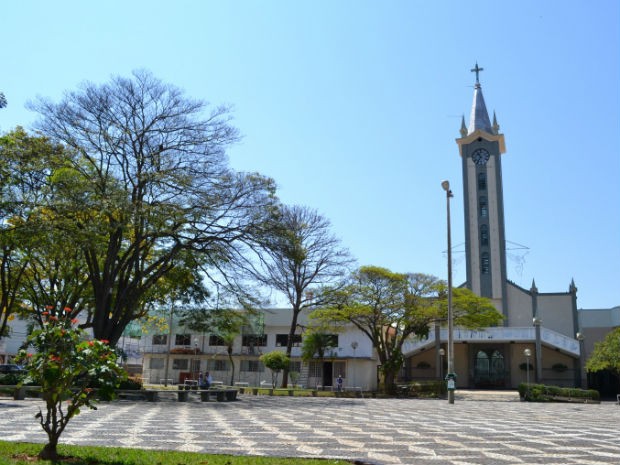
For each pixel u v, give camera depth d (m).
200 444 9.90
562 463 8.58
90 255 26.16
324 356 46.50
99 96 24.92
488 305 38.47
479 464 8.34
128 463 7.45
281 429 12.85
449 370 26.34
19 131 24.58
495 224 56.59
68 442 9.69
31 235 21.89
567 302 53.50
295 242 28.11
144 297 30.61
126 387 24.56
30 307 34.38
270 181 27.30
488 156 58.69
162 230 24.36
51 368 7.57
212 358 50.06
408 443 10.67
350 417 17.22
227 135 30.77
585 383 46.47
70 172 23.67
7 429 11.21
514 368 49.00
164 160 25.17
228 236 26.72
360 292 37.94
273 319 49.66
